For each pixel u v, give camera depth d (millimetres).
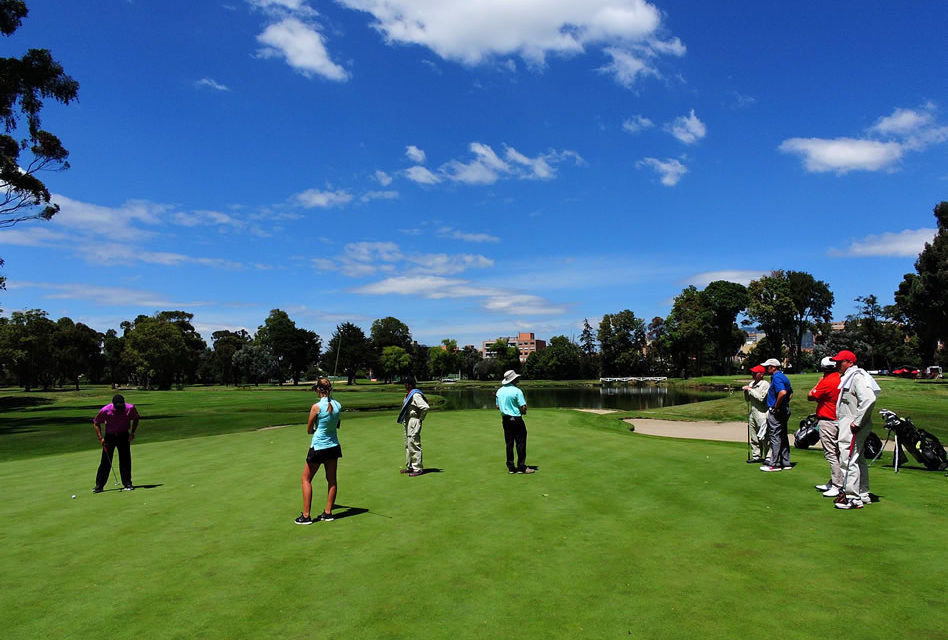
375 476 10406
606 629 4152
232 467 12250
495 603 4668
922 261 50406
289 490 9438
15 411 40812
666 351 102125
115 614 4648
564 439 15016
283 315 120000
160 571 5656
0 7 26609
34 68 27969
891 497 7734
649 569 5320
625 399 56406
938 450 9695
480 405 51219
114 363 110688
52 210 30250
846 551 5613
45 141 29406
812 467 10023
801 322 88562
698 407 29062
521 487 9078
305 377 146625
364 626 4309
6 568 5891
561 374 132375
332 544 6379
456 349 161125
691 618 4285
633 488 8750
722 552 5723
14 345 71188
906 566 5152
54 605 4871
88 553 6340
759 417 10766
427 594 4887
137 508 8570
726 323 95812
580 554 5793
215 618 4516
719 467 10328
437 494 8750
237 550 6254
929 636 3893
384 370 123875
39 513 8484
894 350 80312
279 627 4324
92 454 16266
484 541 6312
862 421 7090
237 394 61688
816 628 4059
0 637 4270
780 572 5141
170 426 25531
